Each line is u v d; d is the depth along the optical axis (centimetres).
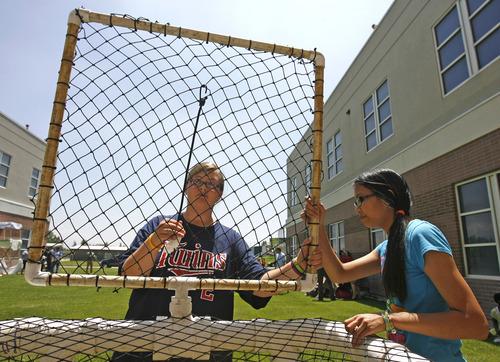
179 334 113
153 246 124
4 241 1599
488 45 533
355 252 1006
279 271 137
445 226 598
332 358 116
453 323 105
